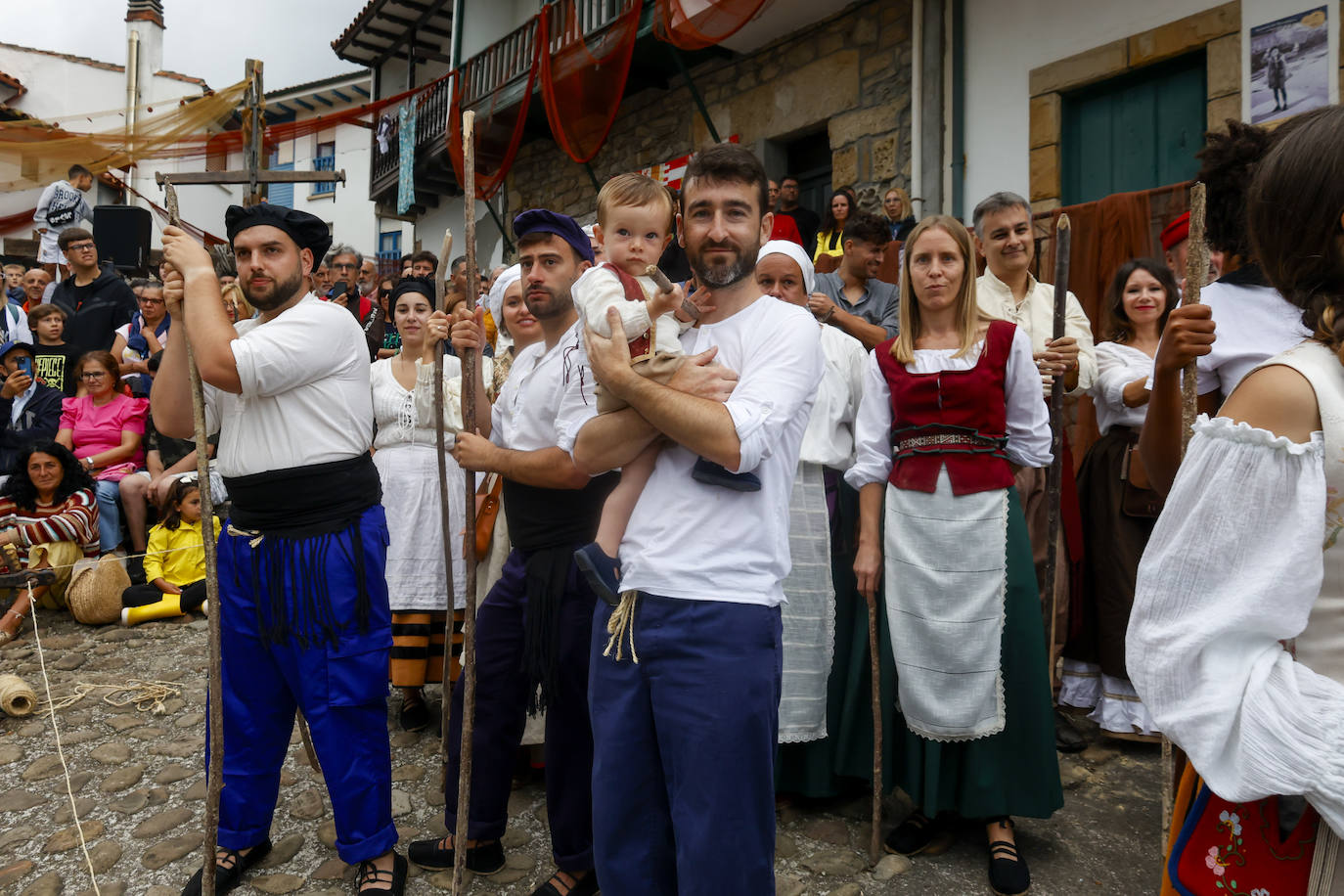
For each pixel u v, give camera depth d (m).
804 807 2.90
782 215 6.00
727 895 1.58
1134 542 3.26
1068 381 3.31
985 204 3.55
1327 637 1.08
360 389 2.48
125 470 6.00
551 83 8.69
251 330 2.50
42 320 6.80
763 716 1.63
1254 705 1.06
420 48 16.47
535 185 11.90
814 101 8.02
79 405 6.24
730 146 1.80
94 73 21.77
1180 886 1.23
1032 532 3.41
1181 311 1.74
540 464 2.28
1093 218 4.59
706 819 1.58
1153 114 5.91
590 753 2.36
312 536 2.37
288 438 2.35
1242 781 1.07
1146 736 3.23
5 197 16.11
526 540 2.42
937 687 2.48
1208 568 1.12
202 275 2.28
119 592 5.28
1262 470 1.08
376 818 2.41
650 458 1.79
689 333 1.85
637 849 1.72
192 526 5.59
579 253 2.52
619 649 1.71
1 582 4.44
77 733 3.62
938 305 2.58
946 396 2.56
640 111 10.07
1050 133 6.32
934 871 2.49
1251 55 5.27
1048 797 2.43
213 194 21.55
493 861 2.55
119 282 7.64
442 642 3.65
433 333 2.63
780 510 1.75
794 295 2.80
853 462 2.95
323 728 2.37
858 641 2.82
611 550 1.77
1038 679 2.47
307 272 2.56
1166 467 1.89
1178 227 3.43
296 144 21.47
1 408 6.55
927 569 2.54
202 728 3.65
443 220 14.59
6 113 18.75
